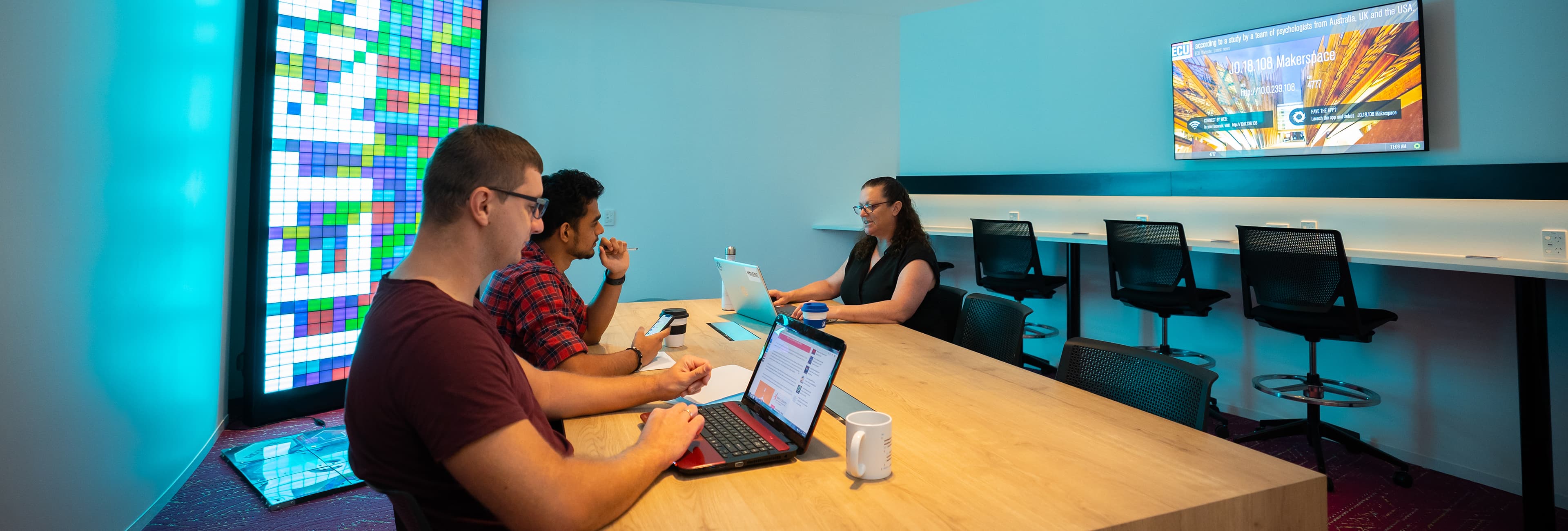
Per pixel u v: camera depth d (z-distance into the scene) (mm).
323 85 3170
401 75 3473
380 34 3379
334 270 3275
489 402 863
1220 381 3607
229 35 2949
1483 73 2930
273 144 3018
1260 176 3535
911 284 2521
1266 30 3527
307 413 3225
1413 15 3051
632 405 1394
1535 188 2729
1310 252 2688
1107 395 1617
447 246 969
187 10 2438
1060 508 979
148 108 2127
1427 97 3070
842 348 1170
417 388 858
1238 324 3514
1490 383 2697
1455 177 2938
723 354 1976
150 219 2160
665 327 1956
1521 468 2611
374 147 3381
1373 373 3043
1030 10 4652
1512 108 2850
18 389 1536
